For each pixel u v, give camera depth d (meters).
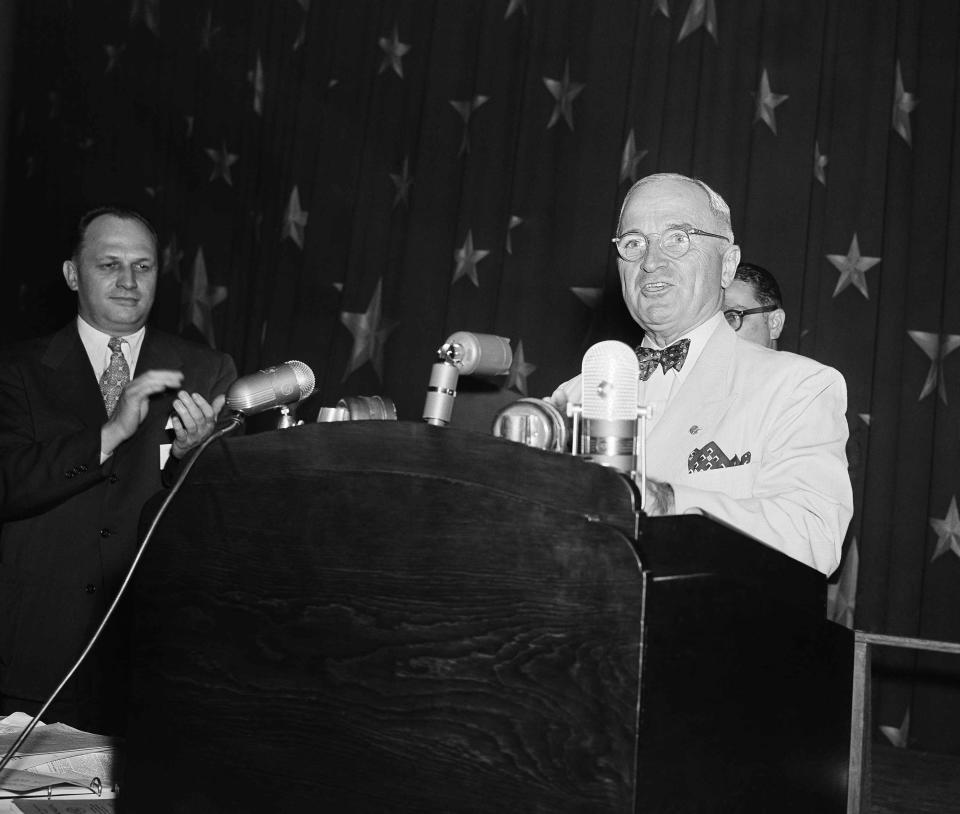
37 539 2.81
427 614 1.25
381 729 1.27
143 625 1.52
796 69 3.82
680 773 1.16
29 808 1.56
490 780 1.18
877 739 3.51
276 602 1.38
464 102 4.25
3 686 2.76
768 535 1.70
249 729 1.38
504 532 1.21
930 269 3.63
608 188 4.02
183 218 4.58
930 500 3.57
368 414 1.69
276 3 4.54
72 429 2.89
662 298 2.11
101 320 3.01
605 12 4.08
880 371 3.64
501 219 4.14
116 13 4.75
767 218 3.79
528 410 1.47
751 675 1.28
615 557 1.14
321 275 4.36
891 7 3.75
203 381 3.05
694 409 2.03
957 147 3.63
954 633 3.51
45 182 4.77
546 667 1.17
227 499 1.45
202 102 4.60
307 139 4.45
